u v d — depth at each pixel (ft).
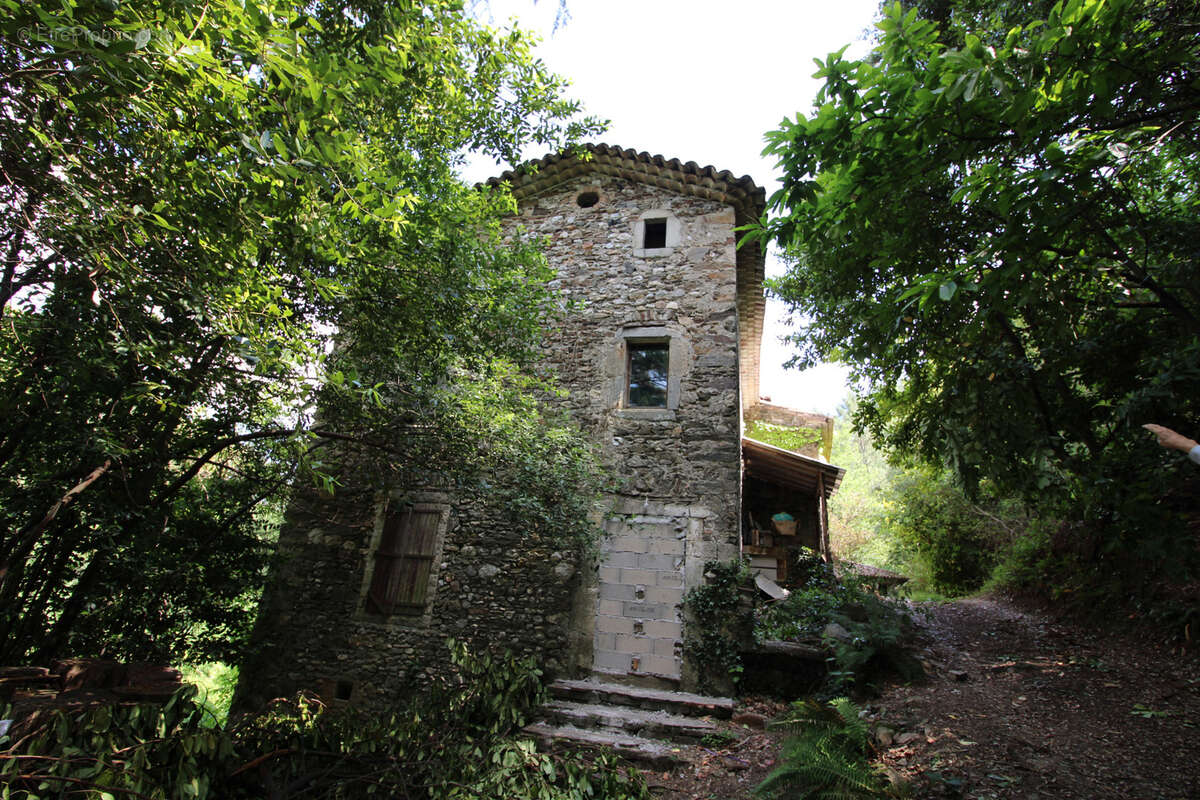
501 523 22.20
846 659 17.37
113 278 9.23
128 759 9.57
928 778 11.57
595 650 20.15
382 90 12.94
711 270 24.26
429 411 16.99
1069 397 15.34
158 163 8.13
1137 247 12.59
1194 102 8.95
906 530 41.27
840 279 18.90
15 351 10.85
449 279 15.67
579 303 20.48
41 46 7.15
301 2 10.30
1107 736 12.93
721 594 19.76
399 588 22.08
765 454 29.91
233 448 17.07
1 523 13.23
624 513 21.49
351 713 13.39
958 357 16.30
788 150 10.53
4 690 10.60
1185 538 11.92
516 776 12.56
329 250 10.43
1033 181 8.75
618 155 25.59
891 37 9.56
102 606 16.21
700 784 13.55
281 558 20.85
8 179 7.77
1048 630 21.39
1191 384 12.18
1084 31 8.25
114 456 12.14
